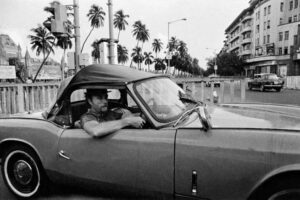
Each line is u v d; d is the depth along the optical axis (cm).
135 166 247
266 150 203
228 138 217
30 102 802
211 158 218
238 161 210
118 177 256
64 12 671
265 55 5438
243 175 209
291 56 4684
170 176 234
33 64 8900
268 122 247
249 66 6612
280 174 199
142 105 254
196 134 229
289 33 5044
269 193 206
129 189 255
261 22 6078
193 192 226
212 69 7906
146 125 258
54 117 308
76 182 283
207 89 889
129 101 353
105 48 803
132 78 270
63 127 296
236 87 2362
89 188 281
